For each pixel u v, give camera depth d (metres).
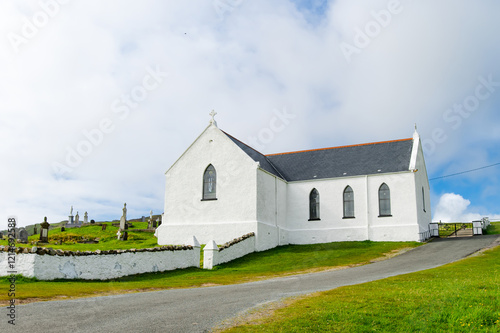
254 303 15.12
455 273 22.09
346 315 12.49
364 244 40.47
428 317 12.59
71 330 11.29
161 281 23.48
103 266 23.39
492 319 12.37
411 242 39.72
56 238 46.09
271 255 36.97
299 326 11.58
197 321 12.34
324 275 25.12
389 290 16.58
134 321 12.37
